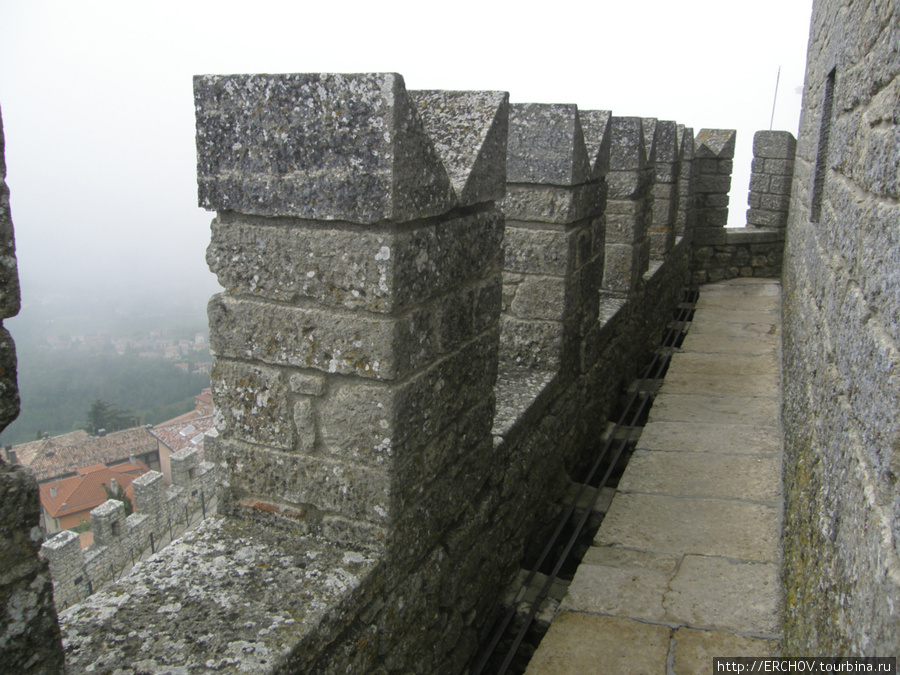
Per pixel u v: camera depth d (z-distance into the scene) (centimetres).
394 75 176
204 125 202
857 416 167
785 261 830
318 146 188
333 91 183
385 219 185
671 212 746
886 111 171
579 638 277
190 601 190
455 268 228
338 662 194
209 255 216
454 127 241
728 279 1002
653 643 272
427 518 235
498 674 288
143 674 163
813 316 311
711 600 297
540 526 384
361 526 215
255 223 206
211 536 224
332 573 204
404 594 227
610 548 341
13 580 114
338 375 208
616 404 571
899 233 142
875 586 127
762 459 427
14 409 111
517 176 388
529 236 394
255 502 231
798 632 217
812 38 559
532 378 387
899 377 131
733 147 942
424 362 218
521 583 336
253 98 194
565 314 398
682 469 418
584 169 394
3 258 106
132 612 185
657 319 730
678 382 573
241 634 177
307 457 219
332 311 203
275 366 216
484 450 278
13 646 116
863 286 177
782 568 296
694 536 347
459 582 269
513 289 404
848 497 166
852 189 220
